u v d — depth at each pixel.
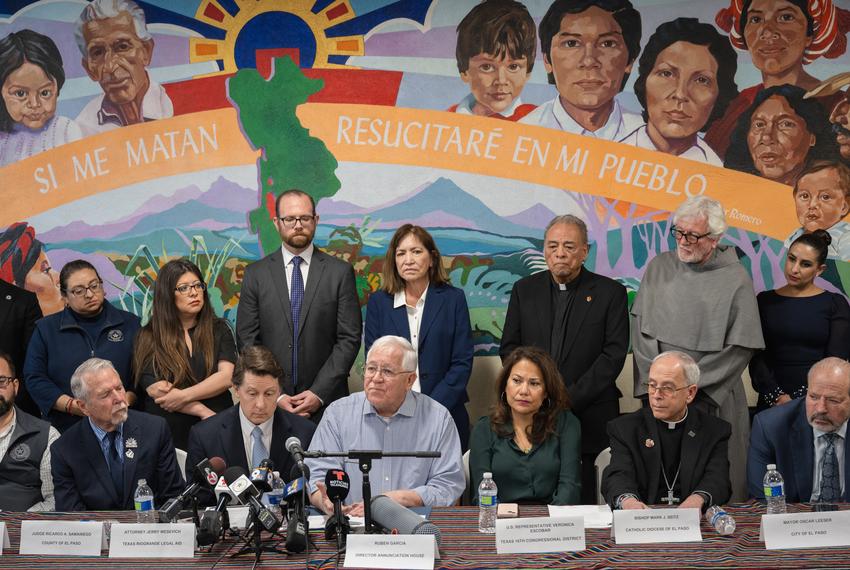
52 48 6.01
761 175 5.86
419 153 5.96
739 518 3.58
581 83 5.90
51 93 6.02
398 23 5.95
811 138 5.84
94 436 4.20
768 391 5.16
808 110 5.84
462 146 5.95
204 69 5.99
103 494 4.16
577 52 5.89
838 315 5.21
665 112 5.88
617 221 5.91
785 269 5.64
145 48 6.00
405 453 3.26
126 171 6.00
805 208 5.84
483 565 3.06
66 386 5.18
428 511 3.73
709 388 4.79
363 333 5.91
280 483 3.51
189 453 4.20
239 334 5.27
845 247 5.81
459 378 5.13
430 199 5.96
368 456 3.26
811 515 3.22
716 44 5.86
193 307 5.08
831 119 5.83
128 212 5.98
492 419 4.32
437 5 5.95
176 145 5.99
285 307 5.23
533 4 5.90
